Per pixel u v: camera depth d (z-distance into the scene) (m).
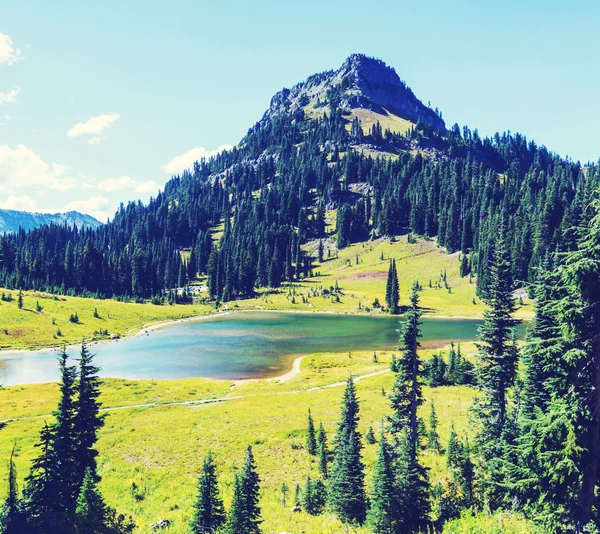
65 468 23.91
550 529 14.34
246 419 52.62
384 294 185.50
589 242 12.64
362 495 25.73
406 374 25.73
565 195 188.25
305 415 53.50
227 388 74.06
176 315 162.38
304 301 187.12
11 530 20.17
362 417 50.34
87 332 125.88
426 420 46.72
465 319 142.88
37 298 145.50
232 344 113.56
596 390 12.80
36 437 48.19
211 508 22.81
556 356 13.62
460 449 29.83
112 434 48.38
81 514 21.69
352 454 26.78
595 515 12.98
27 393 70.00
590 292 12.91
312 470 36.72
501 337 24.72
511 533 15.98
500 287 24.72
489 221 194.12
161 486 33.94
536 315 24.00
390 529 21.41
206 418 53.50
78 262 196.00
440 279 191.88
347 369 84.25
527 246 160.75
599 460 12.81
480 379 25.45
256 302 192.00
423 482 23.02
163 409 60.19
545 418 13.55
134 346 112.88
